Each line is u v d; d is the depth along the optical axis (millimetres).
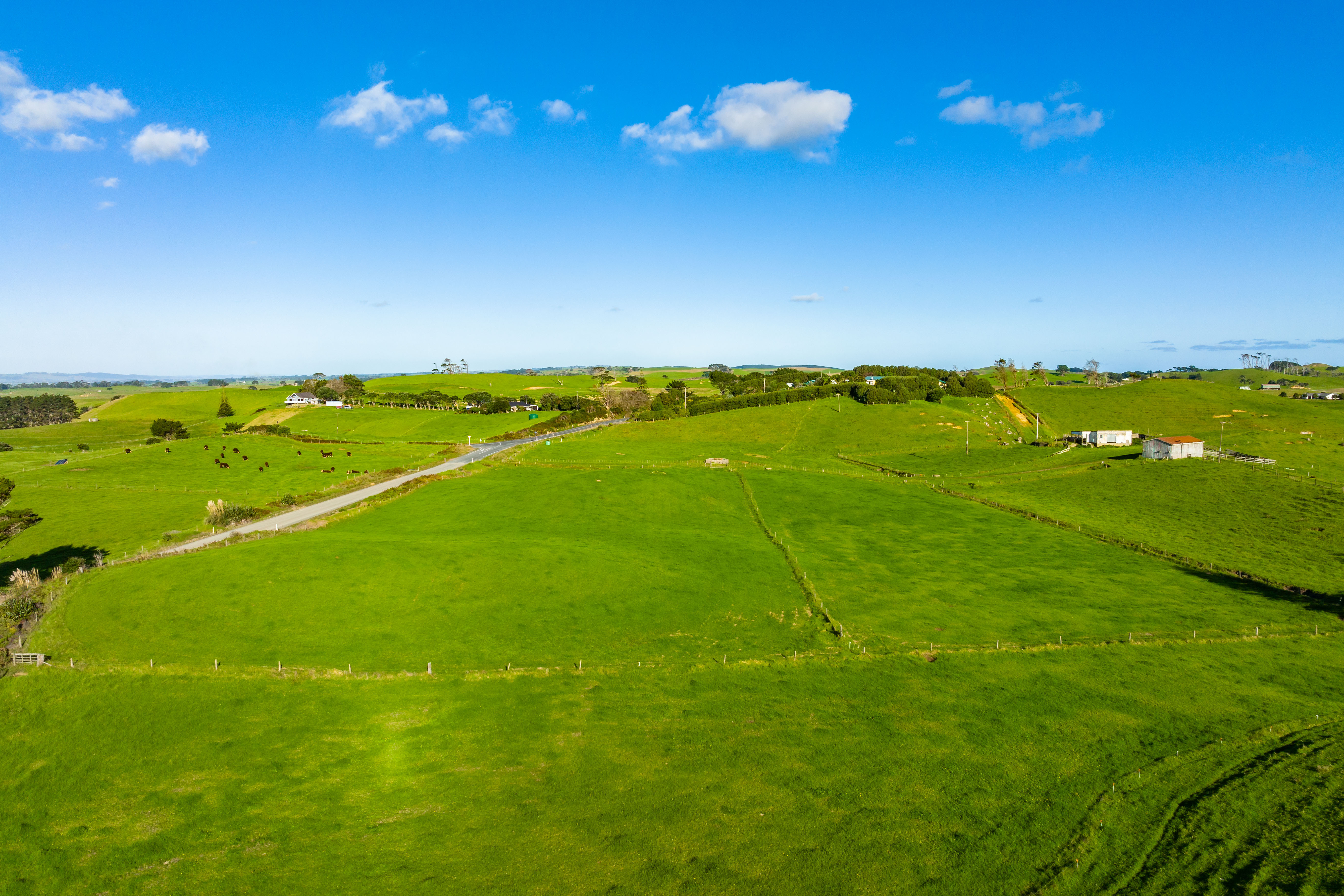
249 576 55688
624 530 79000
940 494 101750
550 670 44406
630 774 33531
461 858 27984
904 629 52062
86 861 27938
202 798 31703
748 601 57250
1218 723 37719
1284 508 84188
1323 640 49562
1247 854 27094
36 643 45250
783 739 36625
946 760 34562
